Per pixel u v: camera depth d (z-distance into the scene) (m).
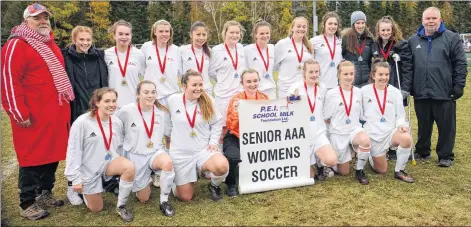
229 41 5.87
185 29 38.75
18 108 4.10
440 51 5.60
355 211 4.32
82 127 4.18
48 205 4.70
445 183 5.14
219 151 4.72
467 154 6.41
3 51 4.13
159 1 40.53
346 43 6.13
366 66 6.12
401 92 5.78
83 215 4.41
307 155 5.20
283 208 4.46
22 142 4.28
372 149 5.45
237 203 4.64
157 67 5.61
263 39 5.98
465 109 10.20
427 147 6.15
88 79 5.00
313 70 5.29
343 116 5.38
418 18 36.81
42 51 4.31
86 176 4.32
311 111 5.35
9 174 6.10
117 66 5.29
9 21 31.91
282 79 6.21
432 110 5.86
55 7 34.50
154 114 4.62
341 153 5.39
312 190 4.98
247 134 4.97
